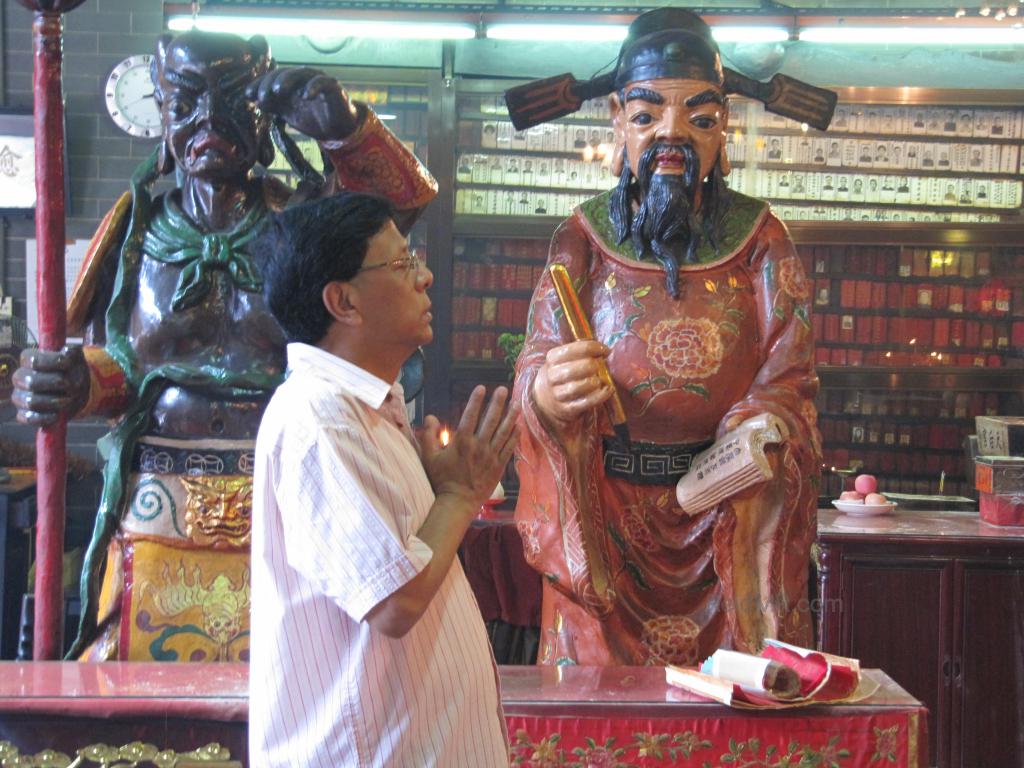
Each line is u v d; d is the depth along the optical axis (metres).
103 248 3.40
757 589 3.40
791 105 3.74
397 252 1.76
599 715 2.48
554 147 7.11
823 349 7.24
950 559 4.80
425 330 1.79
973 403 7.21
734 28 5.93
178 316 3.30
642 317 3.52
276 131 3.48
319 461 1.61
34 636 3.07
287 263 1.73
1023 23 5.85
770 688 2.46
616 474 3.52
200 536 3.29
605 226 3.67
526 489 3.47
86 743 2.33
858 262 7.23
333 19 5.83
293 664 1.65
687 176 3.52
